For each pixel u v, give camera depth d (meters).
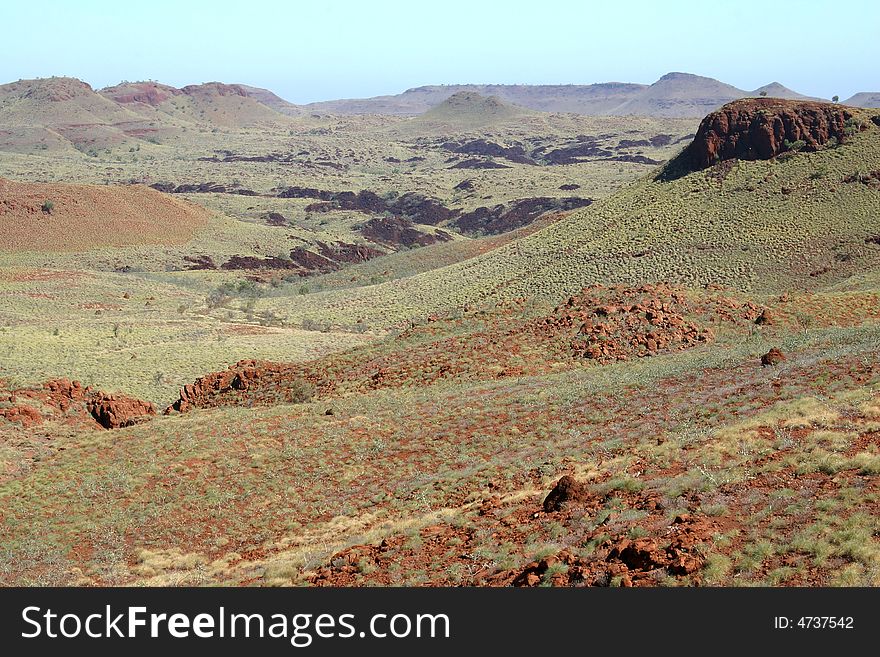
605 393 32.69
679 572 13.70
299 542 23.20
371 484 27.72
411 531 20.36
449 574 16.78
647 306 47.81
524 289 92.56
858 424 19.73
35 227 159.38
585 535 16.69
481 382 40.59
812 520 14.62
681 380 32.66
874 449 17.56
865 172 93.25
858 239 81.88
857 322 48.69
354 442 31.88
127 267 150.25
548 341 45.62
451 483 25.58
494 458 27.48
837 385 25.72
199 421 36.53
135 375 60.88
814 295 53.47
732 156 107.75
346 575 18.27
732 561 13.89
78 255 153.50
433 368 44.12
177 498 27.92
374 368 46.91
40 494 28.92
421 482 26.58
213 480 29.20
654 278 84.81
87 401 43.09
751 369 32.22
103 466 31.44
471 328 51.94
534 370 42.06
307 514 25.86
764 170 102.12
